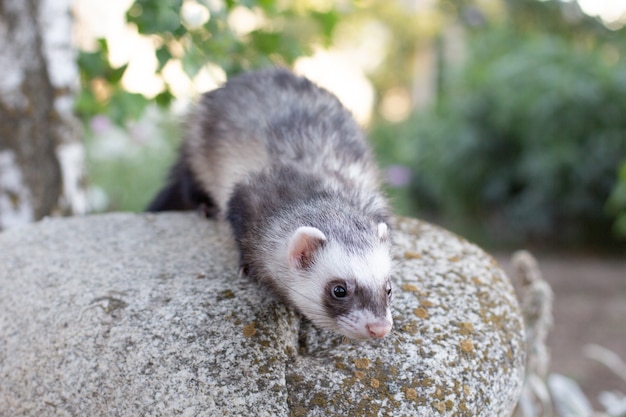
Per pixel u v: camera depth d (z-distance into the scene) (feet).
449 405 1.46
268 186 1.77
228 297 1.60
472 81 6.12
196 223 1.98
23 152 2.25
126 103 2.42
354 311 1.54
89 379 1.49
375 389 1.46
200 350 1.48
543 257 5.38
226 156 1.99
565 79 5.37
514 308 1.68
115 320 1.54
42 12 2.25
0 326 1.63
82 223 1.96
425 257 1.74
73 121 2.35
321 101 2.06
